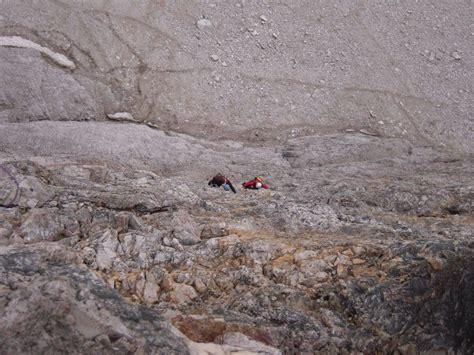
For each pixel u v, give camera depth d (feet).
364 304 15.39
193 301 16.19
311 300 16.07
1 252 12.65
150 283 16.47
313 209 22.61
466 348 13.34
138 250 17.97
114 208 20.72
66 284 10.77
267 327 14.24
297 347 14.29
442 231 20.98
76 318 10.40
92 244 17.67
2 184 19.86
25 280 11.62
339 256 17.71
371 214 23.95
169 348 10.98
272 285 16.63
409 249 16.79
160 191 23.24
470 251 15.12
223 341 12.57
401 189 26.20
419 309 14.76
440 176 30.68
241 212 22.98
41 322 10.11
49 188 20.98
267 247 18.49
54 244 13.82
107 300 11.30
